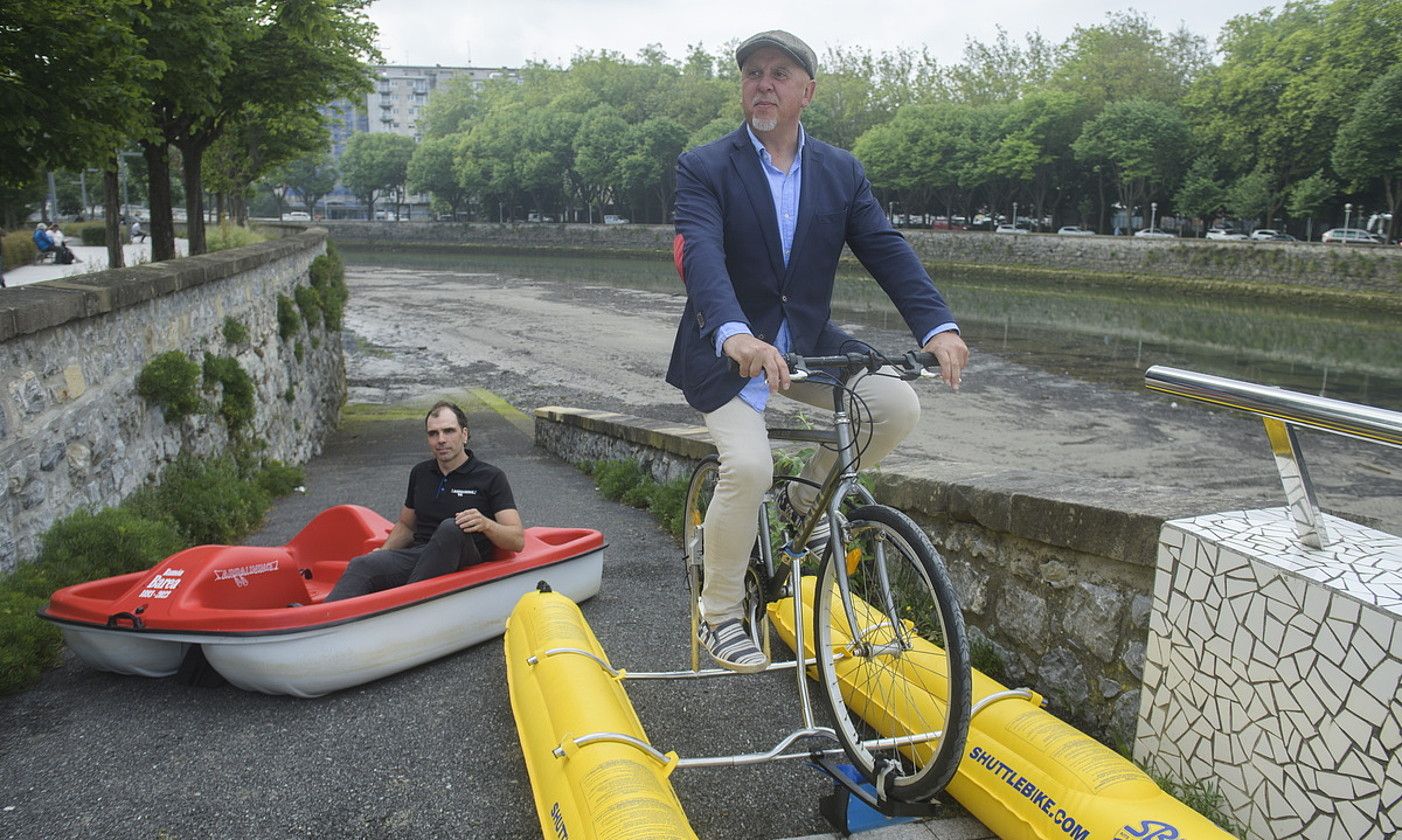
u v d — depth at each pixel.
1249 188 61.06
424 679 4.38
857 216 3.26
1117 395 25.97
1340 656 2.42
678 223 3.09
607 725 2.98
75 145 8.77
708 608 3.30
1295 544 2.77
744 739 3.75
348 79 19.17
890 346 32.88
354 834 3.12
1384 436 2.26
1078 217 85.00
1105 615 3.46
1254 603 2.68
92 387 6.71
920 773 2.72
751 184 3.09
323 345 18.88
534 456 13.73
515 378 28.42
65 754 3.68
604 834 2.47
